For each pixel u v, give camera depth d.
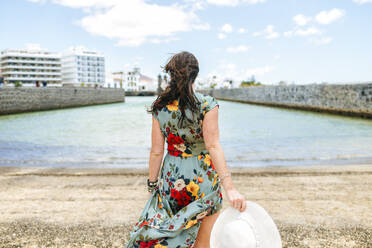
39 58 135.88
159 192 1.78
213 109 1.60
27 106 37.91
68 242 2.92
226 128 15.33
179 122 1.64
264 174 5.53
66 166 6.75
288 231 3.10
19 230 3.19
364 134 12.26
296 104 33.78
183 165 1.70
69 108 49.78
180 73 1.61
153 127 1.76
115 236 3.05
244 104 53.28
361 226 3.21
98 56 167.25
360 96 21.38
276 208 3.78
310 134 12.52
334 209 3.72
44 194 4.45
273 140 10.81
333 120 19.81
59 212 3.72
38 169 6.11
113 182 5.09
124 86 179.12
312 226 3.22
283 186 4.75
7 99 33.62
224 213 1.58
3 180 5.23
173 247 1.61
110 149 9.31
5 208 3.85
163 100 1.66
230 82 118.25
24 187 4.81
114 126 17.81
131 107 49.59
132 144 10.45
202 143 1.71
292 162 6.91
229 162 7.00
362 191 4.42
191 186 1.68
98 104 64.38
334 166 6.10
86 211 3.76
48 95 43.44
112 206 3.93
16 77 129.62
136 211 3.76
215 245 1.56
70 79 159.00
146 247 1.63
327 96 26.62
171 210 1.70
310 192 4.42
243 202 1.53
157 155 1.77
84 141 11.32
